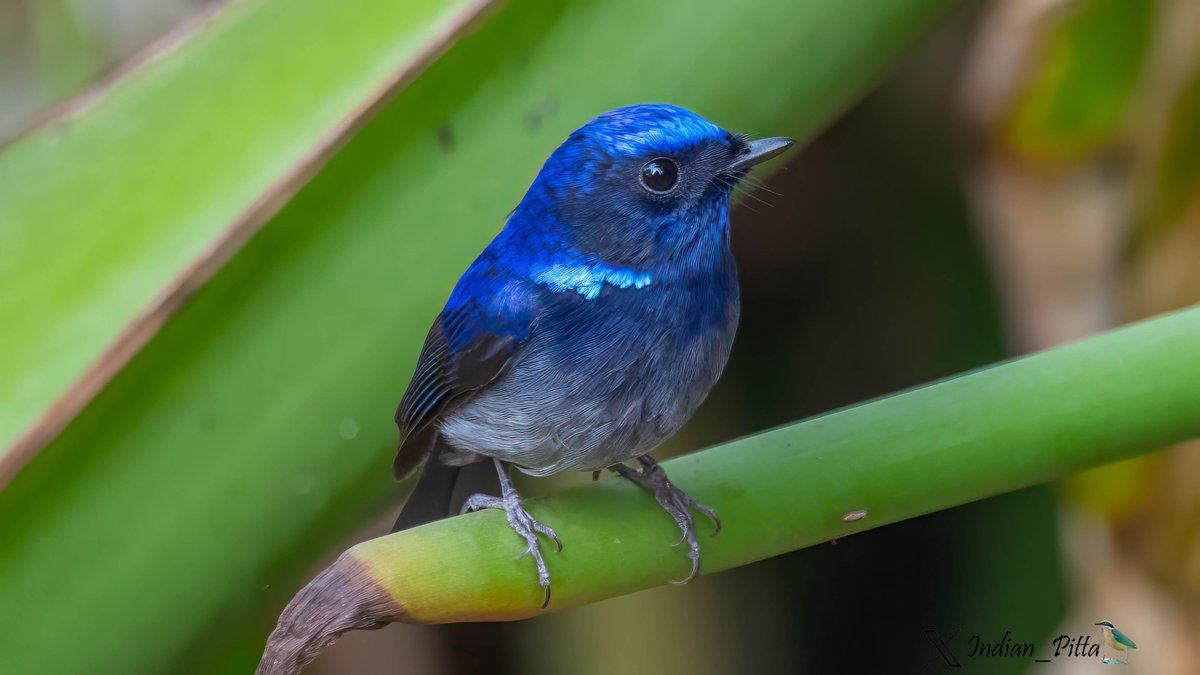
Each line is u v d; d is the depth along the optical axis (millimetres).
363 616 2201
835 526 2211
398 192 2242
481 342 2264
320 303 2240
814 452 2209
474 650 2371
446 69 2244
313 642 2201
